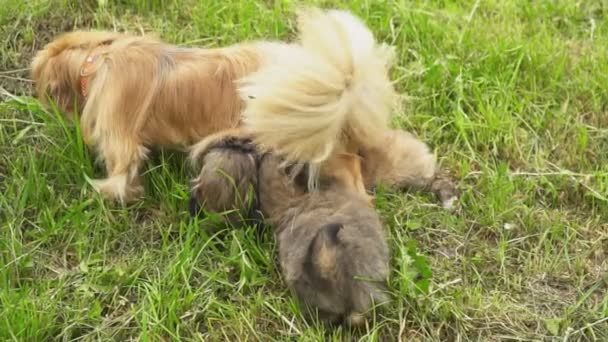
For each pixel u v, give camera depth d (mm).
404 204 1680
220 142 1592
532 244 1652
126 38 1677
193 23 1990
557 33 2096
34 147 1729
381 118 1488
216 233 1592
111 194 1639
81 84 1657
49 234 1594
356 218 1473
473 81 1891
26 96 1808
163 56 1646
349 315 1463
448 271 1596
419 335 1499
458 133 1810
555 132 1836
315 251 1433
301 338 1463
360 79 1448
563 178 1742
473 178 1758
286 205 1536
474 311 1530
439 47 1997
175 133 1648
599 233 1671
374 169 1652
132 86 1626
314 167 1515
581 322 1530
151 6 2025
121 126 1631
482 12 2135
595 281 1598
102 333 1474
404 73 1927
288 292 1529
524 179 1746
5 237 1591
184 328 1485
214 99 1633
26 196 1627
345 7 2070
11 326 1450
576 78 1930
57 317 1496
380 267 1456
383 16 2051
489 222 1668
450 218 1670
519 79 1933
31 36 1911
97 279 1539
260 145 1536
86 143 1685
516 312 1545
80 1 1991
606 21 2113
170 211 1643
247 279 1543
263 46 1688
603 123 1869
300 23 1502
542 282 1597
